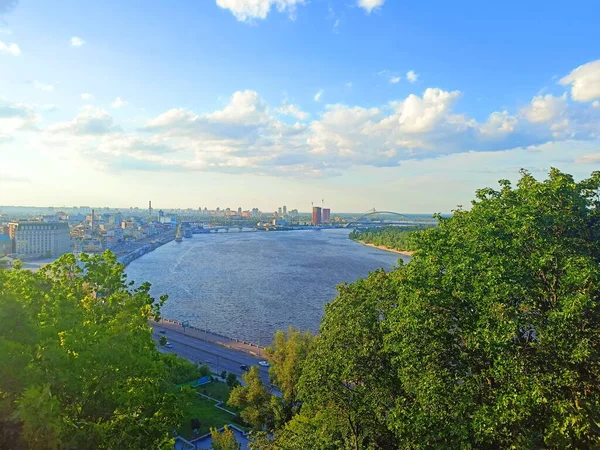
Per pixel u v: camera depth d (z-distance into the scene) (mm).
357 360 28625
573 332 21344
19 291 23547
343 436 30656
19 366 16719
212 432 45188
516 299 22766
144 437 20438
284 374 54500
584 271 21109
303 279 172750
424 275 26250
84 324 21766
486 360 24156
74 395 19594
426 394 22656
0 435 16719
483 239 24594
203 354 90938
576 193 26359
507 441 21281
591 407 20609
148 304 28844
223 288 155625
